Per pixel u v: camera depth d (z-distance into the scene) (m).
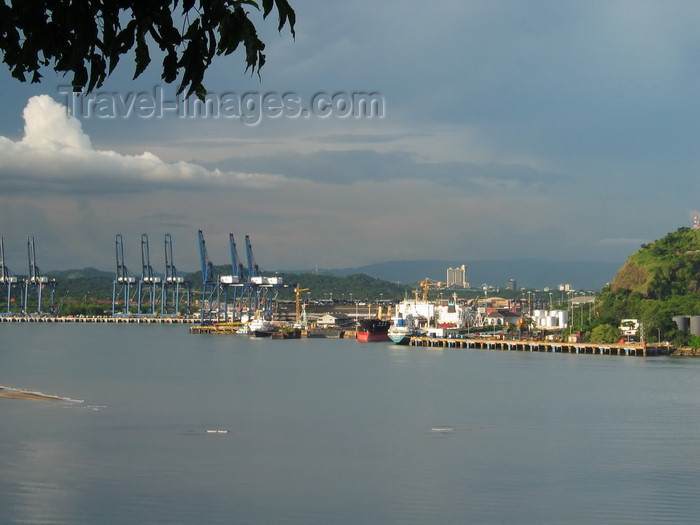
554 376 156.00
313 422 101.75
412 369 171.75
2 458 78.62
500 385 140.88
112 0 9.95
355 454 82.62
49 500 64.94
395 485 70.50
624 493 67.94
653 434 93.56
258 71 10.73
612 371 166.25
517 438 91.25
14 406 111.56
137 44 10.28
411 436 92.31
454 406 115.62
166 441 88.12
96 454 81.00
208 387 137.38
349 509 63.59
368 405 116.81
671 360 196.75
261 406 115.25
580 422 101.75
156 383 142.50
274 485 70.31
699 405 115.81
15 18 9.75
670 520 60.97
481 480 72.19
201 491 68.06
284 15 10.48
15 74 10.04
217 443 87.56
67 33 9.97
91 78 10.35
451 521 60.72
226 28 10.35
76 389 132.75
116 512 62.19
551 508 63.78
